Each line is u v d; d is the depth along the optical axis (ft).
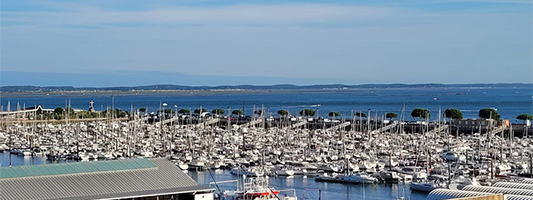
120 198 354.54
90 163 388.57
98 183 366.63
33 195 345.31
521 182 548.31
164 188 371.97
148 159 405.80
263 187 473.26
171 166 400.67
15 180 356.79
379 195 607.37
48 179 363.35
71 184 361.92
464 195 455.22
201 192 376.48
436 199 462.60
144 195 359.46
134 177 380.17
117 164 391.86
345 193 616.80
